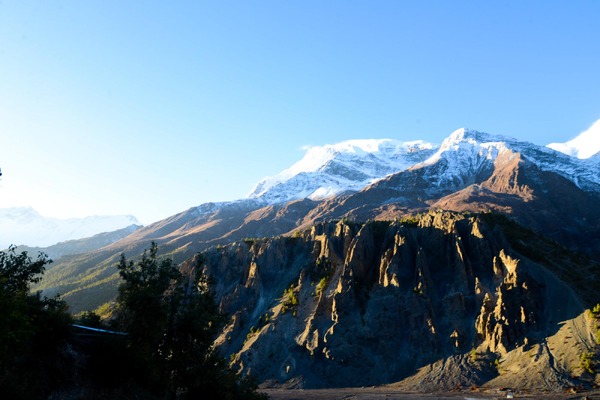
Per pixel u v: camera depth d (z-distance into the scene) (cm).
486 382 9638
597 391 8069
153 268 5125
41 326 3525
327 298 13300
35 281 4194
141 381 4259
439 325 11750
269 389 10900
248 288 15375
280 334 12888
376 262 14150
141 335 4488
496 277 12131
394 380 10781
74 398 3519
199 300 5322
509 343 10481
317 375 11338
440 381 10012
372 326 12100
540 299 11150
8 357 2983
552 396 8156
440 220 14412
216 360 5450
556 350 9631
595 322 9712
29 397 3078
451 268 12988
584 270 12125
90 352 4000
